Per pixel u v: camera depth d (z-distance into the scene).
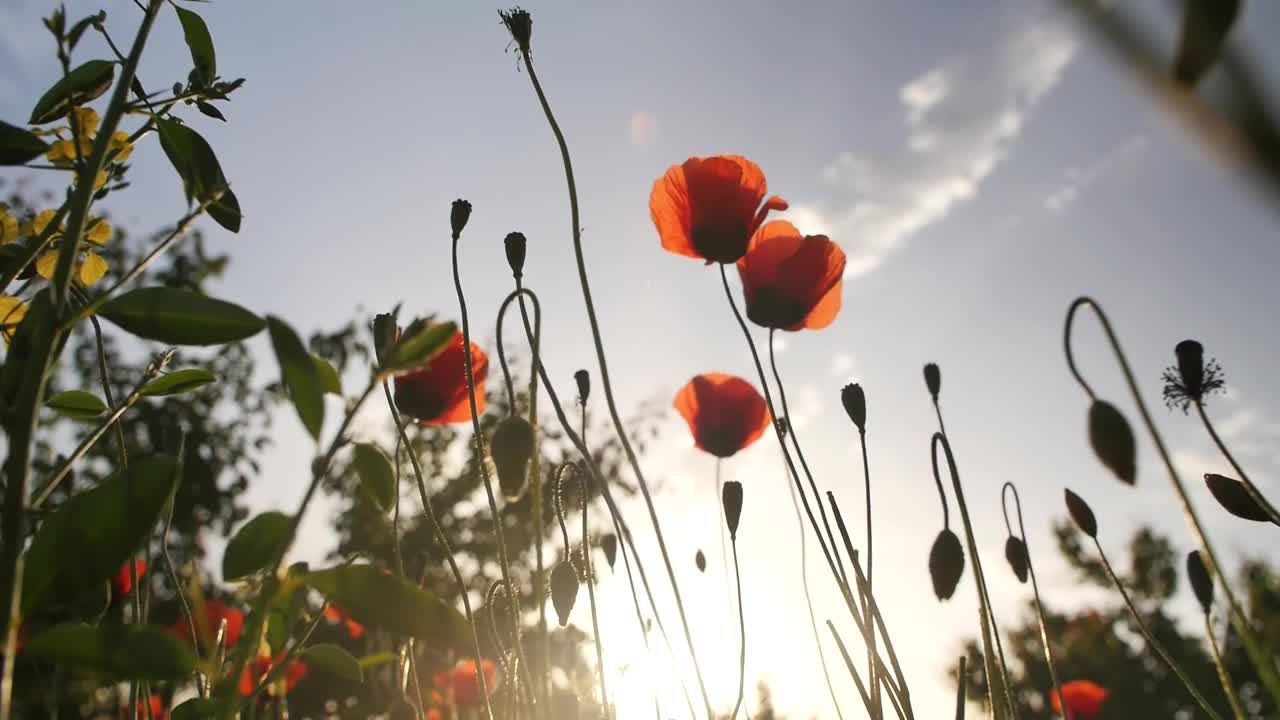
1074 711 0.81
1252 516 0.38
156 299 0.34
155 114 0.38
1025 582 0.48
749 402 0.59
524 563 2.18
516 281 0.43
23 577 0.29
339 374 0.34
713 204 0.53
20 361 0.32
